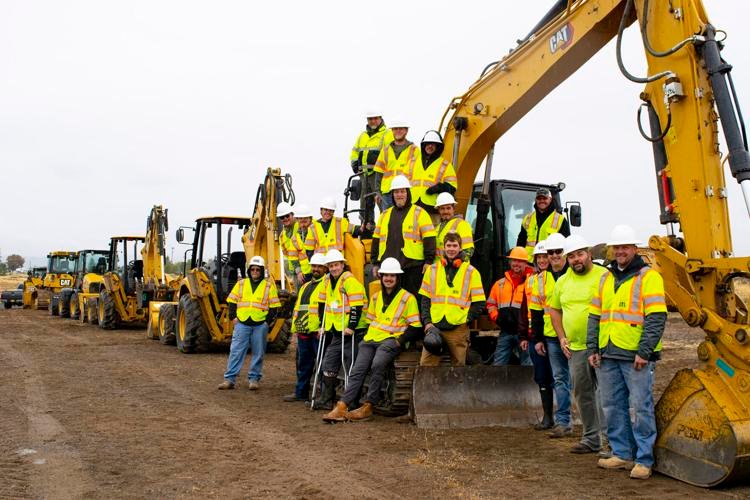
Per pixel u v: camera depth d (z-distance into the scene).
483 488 5.25
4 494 5.08
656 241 5.94
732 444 5.02
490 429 7.41
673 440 5.49
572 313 6.35
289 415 8.21
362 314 8.62
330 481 5.45
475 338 9.50
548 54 7.29
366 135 9.82
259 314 10.16
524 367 7.90
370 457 6.20
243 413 8.32
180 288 15.72
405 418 7.71
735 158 5.40
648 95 6.16
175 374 11.71
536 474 5.64
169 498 5.04
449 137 8.71
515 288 8.24
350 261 9.02
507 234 9.77
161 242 19.80
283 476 5.61
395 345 7.84
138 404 8.82
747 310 5.60
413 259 8.06
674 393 5.52
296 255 10.09
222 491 5.21
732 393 5.23
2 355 14.15
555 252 7.02
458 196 8.77
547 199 8.85
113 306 21.27
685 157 5.76
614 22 6.61
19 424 7.52
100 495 5.10
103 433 7.12
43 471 5.72
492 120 8.10
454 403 7.57
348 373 8.59
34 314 31.92
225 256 15.00
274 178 13.46
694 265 5.55
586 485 5.32
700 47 5.68
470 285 7.71
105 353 14.77
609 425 5.85
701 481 5.24
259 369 10.30
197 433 7.18
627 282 5.67
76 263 28.58
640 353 5.45
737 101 5.56
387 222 8.23
